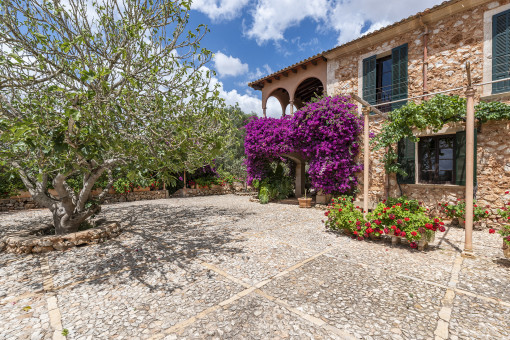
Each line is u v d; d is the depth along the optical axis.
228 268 3.55
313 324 2.24
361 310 2.46
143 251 4.34
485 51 5.86
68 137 2.80
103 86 2.74
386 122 6.88
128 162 3.98
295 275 3.29
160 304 2.60
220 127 3.81
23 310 2.49
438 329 2.15
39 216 8.07
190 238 5.20
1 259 3.98
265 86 11.75
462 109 5.54
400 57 7.21
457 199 6.12
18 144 2.74
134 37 3.23
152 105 3.69
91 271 3.48
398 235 4.39
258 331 2.15
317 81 11.95
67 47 2.60
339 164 8.30
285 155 11.23
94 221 5.91
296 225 6.45
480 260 3.78
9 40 2.95
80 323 2.28
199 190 14.93
